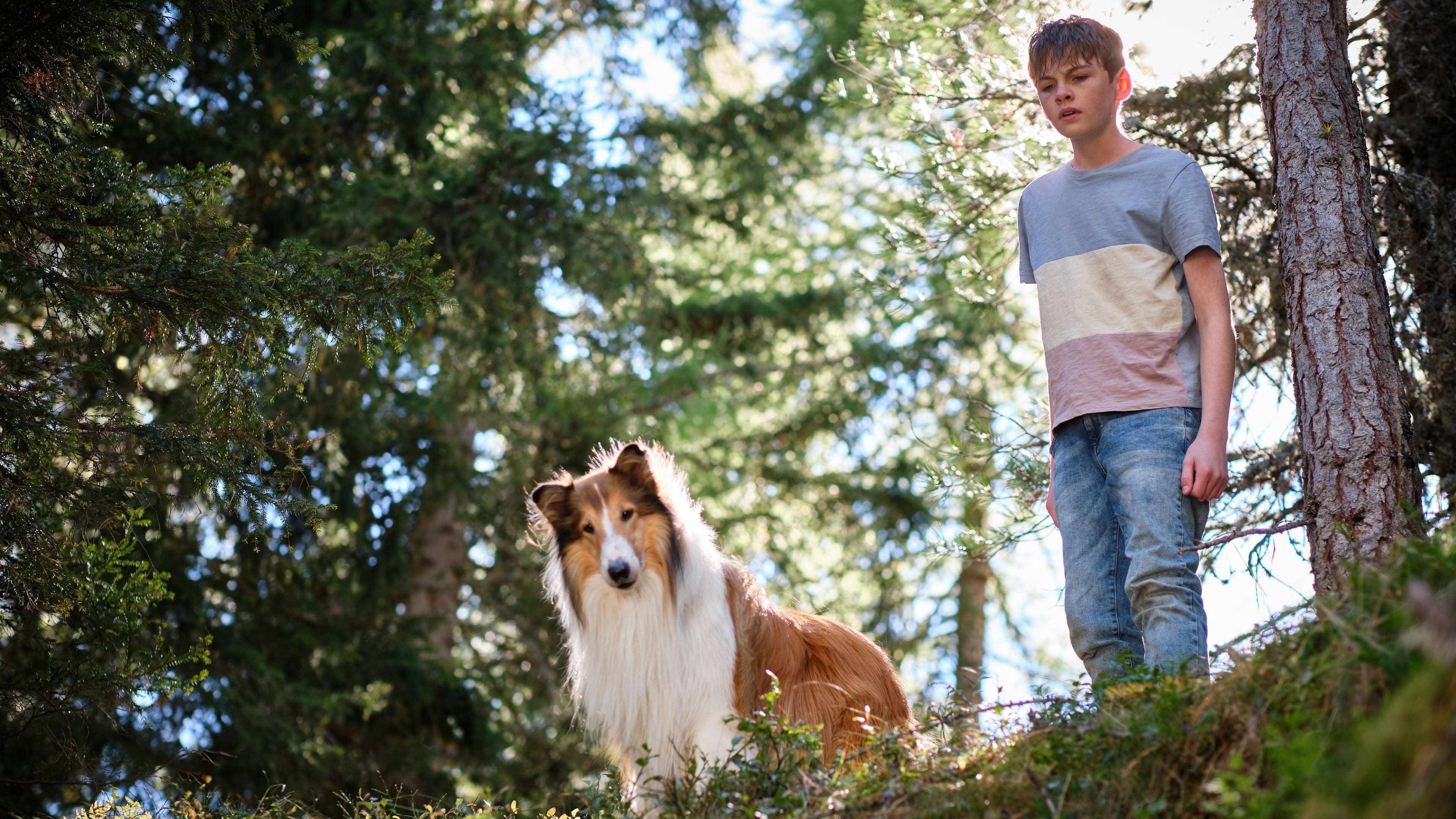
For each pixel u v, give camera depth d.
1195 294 3.49
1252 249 5.38
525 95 11.36
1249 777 2.16
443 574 12.27
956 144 6.07
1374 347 3.56
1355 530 3.41
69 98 4.75
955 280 6.16
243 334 4.55
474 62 10.97
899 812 2.85
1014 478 5.75
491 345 10.97
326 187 10.45
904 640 14.23
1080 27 3.66
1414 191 4.83
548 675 12.33
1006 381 13.31
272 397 4.87
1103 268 3.60
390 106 10.49
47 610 4.75
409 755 10.59
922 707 3.96
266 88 9.77
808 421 14.28
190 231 4.42
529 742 12.38
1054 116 3.69
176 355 4.87
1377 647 2.25
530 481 12.39
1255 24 4.34
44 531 4.59
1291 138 3.80
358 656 10.38
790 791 3.22
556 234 10.66
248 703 9.47
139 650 5.16
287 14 9.70
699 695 4.45
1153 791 2.52
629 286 11.66
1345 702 2.30
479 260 10.52
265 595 10.40
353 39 9.80
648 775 4.43
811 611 5.05
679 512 4.72
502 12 12.36
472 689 11.36
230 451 4.74
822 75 12.99
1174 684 2.77
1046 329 3.74
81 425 4.63
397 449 10.62
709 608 4.56
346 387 10.02
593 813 4.01
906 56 6.30
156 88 9.36
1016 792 2.70
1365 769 1.56
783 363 14.66
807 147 13.66
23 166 4.31
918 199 6.15
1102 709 2.91
